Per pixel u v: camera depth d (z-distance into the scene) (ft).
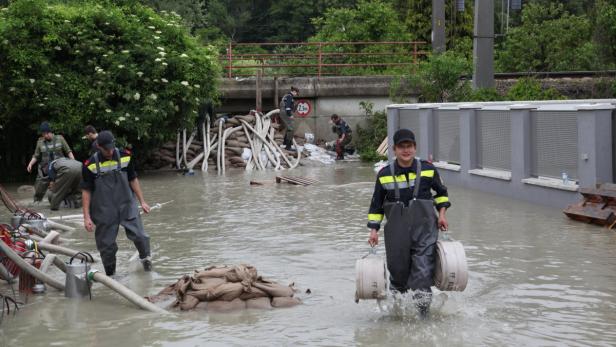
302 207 47.88
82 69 66.64
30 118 66.80
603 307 23.84
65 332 22.98
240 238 37.40
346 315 23.76
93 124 67.10
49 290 28.27
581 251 32.09
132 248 35.96
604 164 40.78
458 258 22.35
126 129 66.74
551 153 45.11
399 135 22.88
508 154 50.49
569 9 170.60
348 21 107.86
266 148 79.30
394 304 23.45
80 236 39.47
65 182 49.01
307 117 89.45
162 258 33.22
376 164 73.31
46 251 32.94
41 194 52.29
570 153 43.06
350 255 32.63
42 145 51.60
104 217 29.43
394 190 22.94
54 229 40.86
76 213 48.03
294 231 38.99
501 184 50.85
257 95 87.04
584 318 22.74
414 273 22.65
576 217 39.60
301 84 88.48
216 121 82.79
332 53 96.73
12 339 22.44
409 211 22.79
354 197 52.24
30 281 27.96
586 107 40.93
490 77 82.74
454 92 84.33
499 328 21.91
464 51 131.64
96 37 66.95
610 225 37.11
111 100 68.03
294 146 82.53
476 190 54.54
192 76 69.82
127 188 29.94
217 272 26.91
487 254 32.01
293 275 29.22
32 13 65.10
